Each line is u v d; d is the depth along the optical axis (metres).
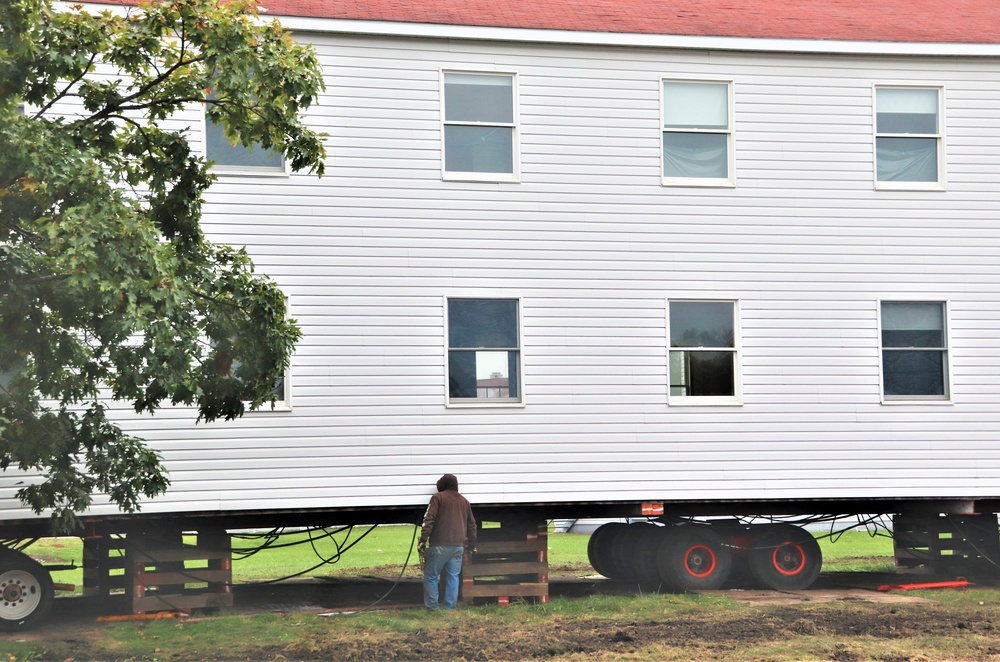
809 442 17.55
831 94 18.03
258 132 13.02
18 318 11.63
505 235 16.94
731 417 17.39
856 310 17.86
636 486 16.98
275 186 16.33
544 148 17.16
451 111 16.97
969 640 13.34
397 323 16.52
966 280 18.17
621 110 17.41
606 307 17.14
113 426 13.80
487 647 13.04
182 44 13.07
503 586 16.61
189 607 15.92
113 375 12.82
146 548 15.88
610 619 15.05
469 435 16.59
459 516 15.64
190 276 13.05
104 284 10.92
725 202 17.61
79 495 13.27
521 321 16.86
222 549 16.16
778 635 13.73
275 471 15.97
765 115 17.83
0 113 11.41
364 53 16.69
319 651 12.77
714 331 17.56
